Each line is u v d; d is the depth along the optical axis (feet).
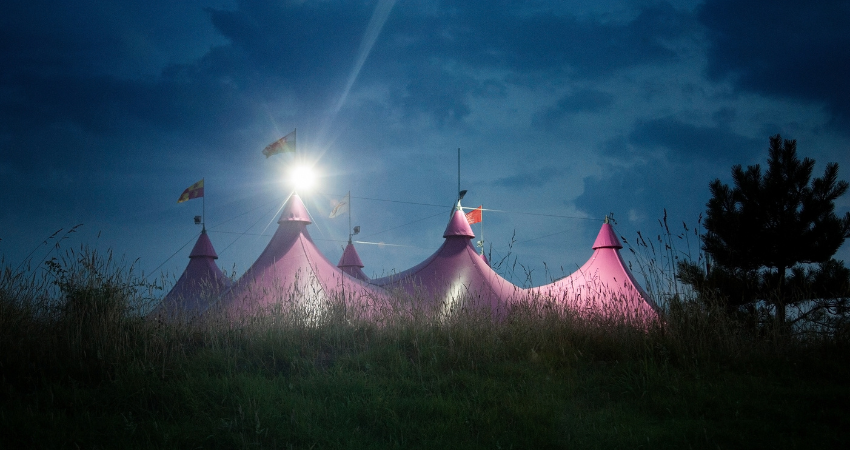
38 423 21.88
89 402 24.20
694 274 47.03
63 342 29.19
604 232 68.33
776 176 55.47
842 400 24.25
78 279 32.76
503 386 26.71
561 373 28.73
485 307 37.14
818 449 19.69
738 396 25.13
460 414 23.45
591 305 36.88
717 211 56.85
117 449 20.20
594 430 21.95
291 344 31.35
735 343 31.78
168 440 20.77
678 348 30.53
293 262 52.47
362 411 23.62
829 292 48.03
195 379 25.89
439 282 59.21
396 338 32.65
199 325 33.40
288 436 21.34
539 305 37.11
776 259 54.70
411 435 21.88
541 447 20.81
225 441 20.99
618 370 28.84
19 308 31.48
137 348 29.17
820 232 53.62
